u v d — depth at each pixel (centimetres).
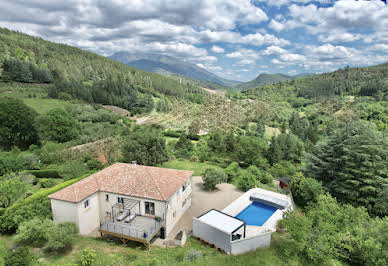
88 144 5097
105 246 2073
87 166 4000
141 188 2459
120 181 2583
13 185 2684
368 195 3231
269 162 5462
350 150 3422
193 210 2959
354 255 1983
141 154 4109
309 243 1969
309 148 6353
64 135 6694
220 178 3672
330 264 1902
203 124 6906
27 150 6319
